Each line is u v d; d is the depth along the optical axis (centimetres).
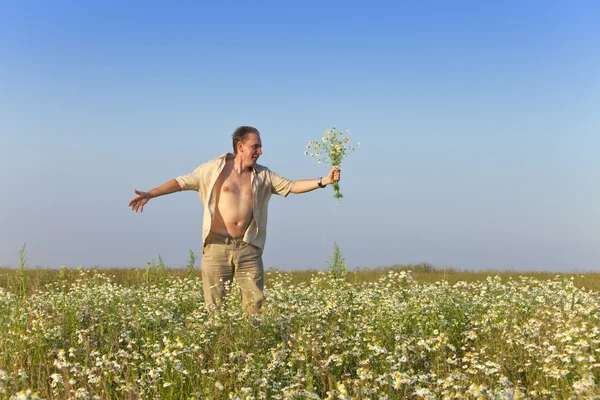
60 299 935
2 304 892
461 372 579
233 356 595
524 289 1040
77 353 624
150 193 884
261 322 757
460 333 796
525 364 625
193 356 602
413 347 639
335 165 848
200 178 888
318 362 582
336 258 1119
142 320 762
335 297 953
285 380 554
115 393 529
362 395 507
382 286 1041
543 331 743
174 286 1216
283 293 1018
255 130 887
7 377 495
